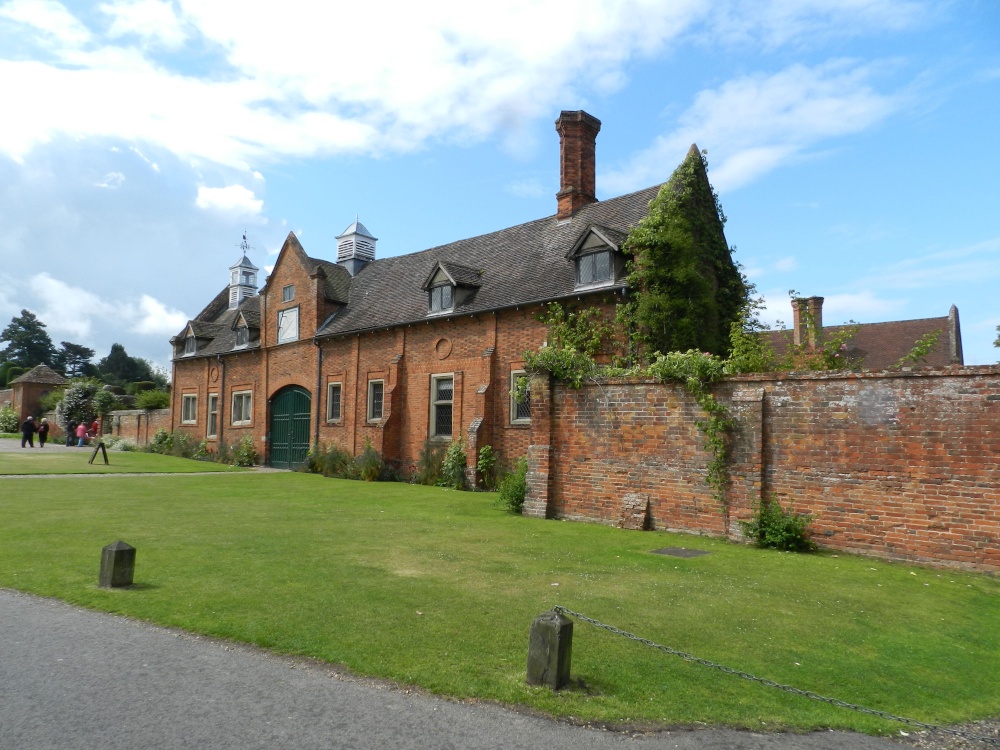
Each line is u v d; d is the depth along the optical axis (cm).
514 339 1845
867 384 923
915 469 874
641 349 1570
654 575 786
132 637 546
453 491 1772
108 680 460
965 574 812
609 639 561
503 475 1786
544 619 464
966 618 643
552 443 1291
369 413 2303
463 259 2288
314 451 2456
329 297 2594
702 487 1081
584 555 899
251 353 2928
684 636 570
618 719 419
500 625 581
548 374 1302
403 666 486
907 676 504
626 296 1605
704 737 404
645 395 1166
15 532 988
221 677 468
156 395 4103
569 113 2081
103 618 592
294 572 760
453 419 1992
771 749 393
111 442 3669
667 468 1129
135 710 415
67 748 366
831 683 485
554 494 1284
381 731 395
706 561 870
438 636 549
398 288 2442
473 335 1962
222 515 1215
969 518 829
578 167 2066
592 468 1231
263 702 430
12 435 4569
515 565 827
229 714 412
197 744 374
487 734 396
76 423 4172
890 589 737
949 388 856
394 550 909
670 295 1552
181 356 3400
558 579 755
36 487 1611
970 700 468
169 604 625
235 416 3025
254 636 540
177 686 452
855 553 915
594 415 1235
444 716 416
